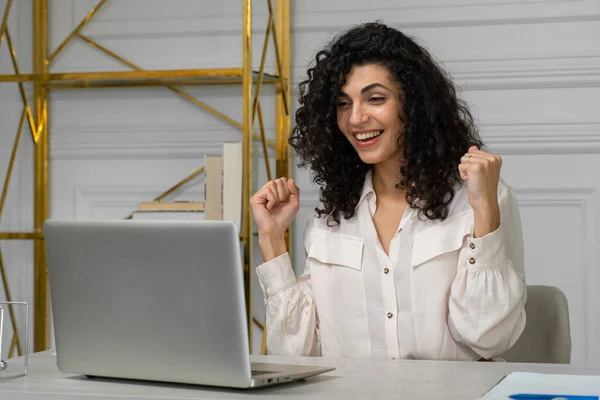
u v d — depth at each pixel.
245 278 2.84
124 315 1.41
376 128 2.11
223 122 3.33
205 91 3.34
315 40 3.23
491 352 1.95
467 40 3.12
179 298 1.36
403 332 2.09
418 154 2.10
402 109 2.12
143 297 1.39
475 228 1.95
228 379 1.35
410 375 1.53
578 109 3.05
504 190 2.13
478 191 1.93
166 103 3.38
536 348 2.12
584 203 3.05
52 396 1.35
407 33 3.16
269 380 1.37
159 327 1.39
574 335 3.06
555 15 3.04
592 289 3.04
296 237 3.26
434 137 2.12
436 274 2.06
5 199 3.40
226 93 3.32
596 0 3.02
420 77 2.11
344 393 1.34
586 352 3.05
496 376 1.51
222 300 1.33
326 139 2.24
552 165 3.07
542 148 3.07
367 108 2.12
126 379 1.49
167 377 1.41
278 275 2.13
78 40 3.44
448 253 2.07
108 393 1.35
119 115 3.41
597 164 3.04
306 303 2.15
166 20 3.36
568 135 3.04
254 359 1.78
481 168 1.93
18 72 3.40
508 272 1.94
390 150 2.13
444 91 2.15
